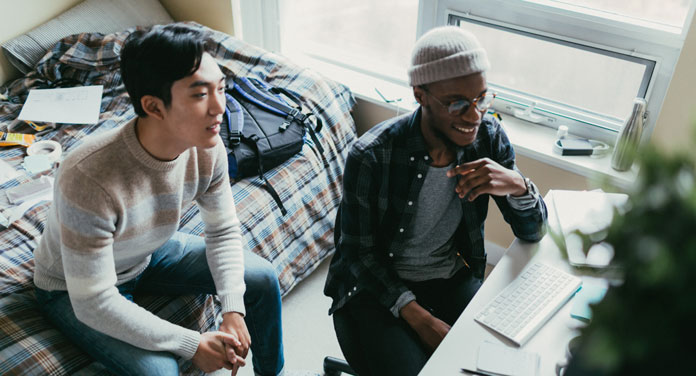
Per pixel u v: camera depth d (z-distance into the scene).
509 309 1.14
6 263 1.52
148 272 1.46
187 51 1.02
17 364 1.25
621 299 0.48
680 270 0.45
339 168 2.21
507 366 1.02
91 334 1.27
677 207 0.48
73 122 2.08
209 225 1.42
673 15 1.69
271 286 1.49
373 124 2.41
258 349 1.58
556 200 1.42
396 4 2.28
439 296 1.45
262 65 2.32
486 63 1.16
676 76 1.55
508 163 1.37
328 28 2.54
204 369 1.29
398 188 1.33
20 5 2.34
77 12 2.45
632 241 0.49
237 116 1.98
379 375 1.26
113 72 2.29
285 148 1.96
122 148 1.12
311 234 2.06
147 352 1.24
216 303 1.69
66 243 1.12
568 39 1.88
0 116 2.17
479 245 1.43
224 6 2.52
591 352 0.48
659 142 0.51
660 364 0.47
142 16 2.56
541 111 2.05
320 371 1.80
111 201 1.12
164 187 1.21
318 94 2.22
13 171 1.88
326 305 2.04
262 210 1.85
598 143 1.92
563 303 1.15
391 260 1.44
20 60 2.34
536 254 1.29
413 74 1.19
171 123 1.10
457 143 1.24
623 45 1.78
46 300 1.34
